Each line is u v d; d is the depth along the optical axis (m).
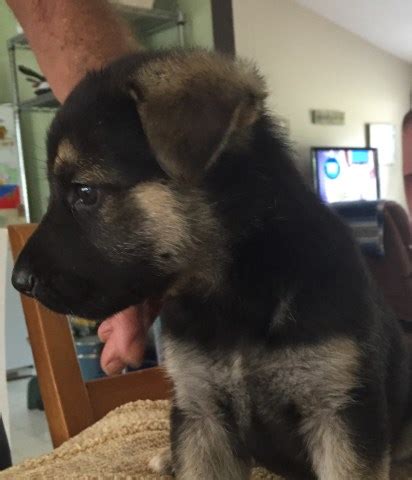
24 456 0.57
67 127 0.22
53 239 0.22
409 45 1.49
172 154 0.20
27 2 0.29
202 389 0.24
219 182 0.22
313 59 1.28
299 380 0.22
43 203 0.80
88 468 0.27
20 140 0.79
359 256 0.24
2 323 0.33
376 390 0.22
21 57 0.81
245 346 0.22
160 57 0.23
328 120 1.32
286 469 0.25
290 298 0.22
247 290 0.22
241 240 0.22
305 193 0.23
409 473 0.27
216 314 0.23
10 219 0.79
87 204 0.22
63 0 0.28
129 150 0.21
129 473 0.26
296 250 0.22
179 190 0.22
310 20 1.26
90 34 0.28
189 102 0.21
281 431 0.23
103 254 0.22
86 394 0.32
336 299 0.22
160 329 0.26
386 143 1.51
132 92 0.22
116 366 0.29
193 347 0.23
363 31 1.40
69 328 0.31
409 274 0.59
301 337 0.22
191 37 0.77
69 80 0.28
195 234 0.22
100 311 0.22
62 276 0.22
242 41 1.08
